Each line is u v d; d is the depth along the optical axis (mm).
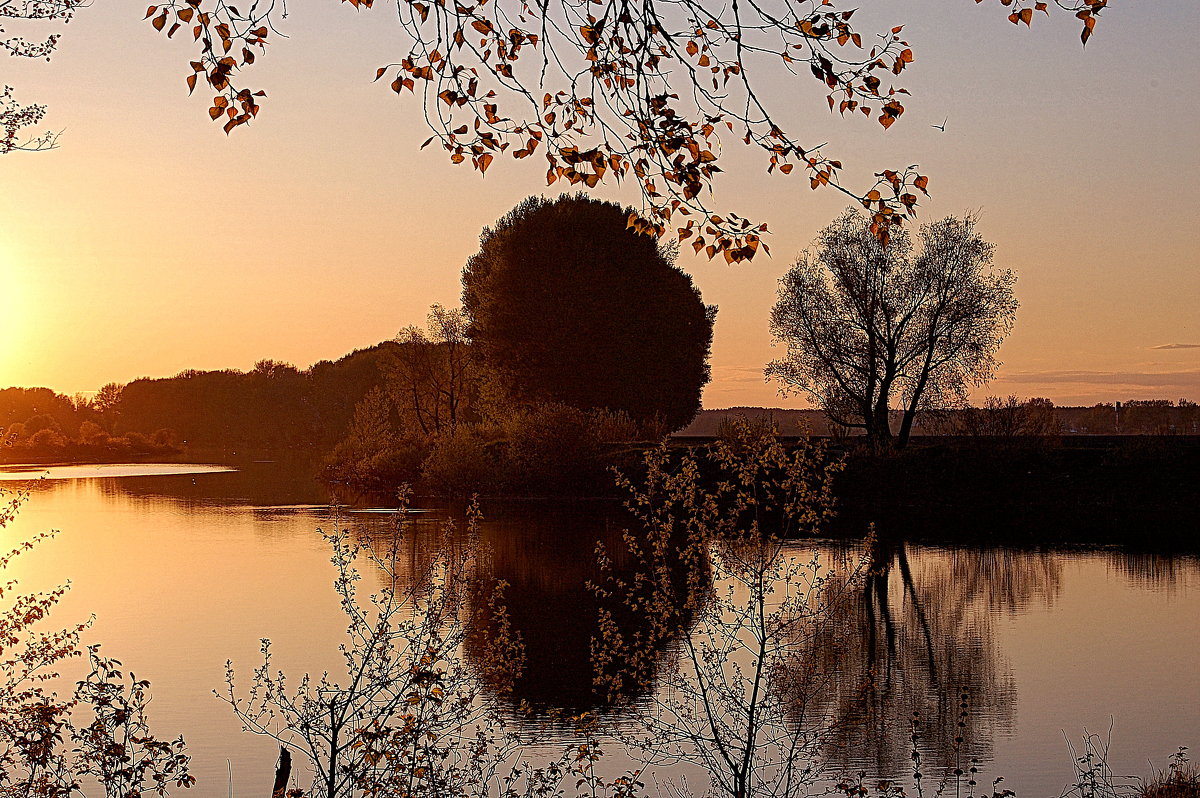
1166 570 30938
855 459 44750
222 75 5562
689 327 66812
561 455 50281
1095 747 14758
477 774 10938
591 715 11539
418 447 58812
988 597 26672
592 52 5770
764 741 12844
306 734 8688
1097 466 43531
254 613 24344
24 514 47781
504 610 10531
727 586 19703
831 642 18172
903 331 46500
